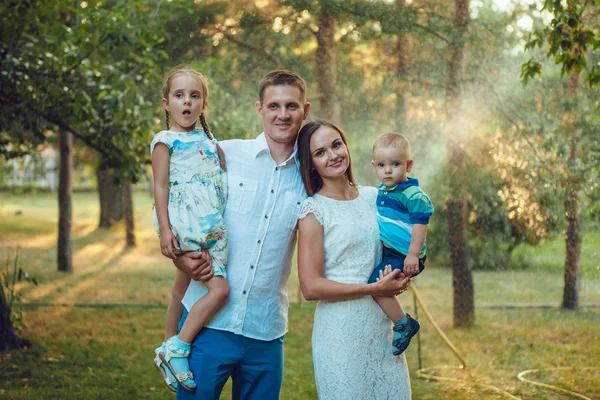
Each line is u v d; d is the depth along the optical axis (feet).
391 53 25.73
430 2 24.59
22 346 22.13
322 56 25.79
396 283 8.88
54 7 20.33
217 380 9.21
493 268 32.32
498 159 25.48
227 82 27.20
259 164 9.48
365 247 9.20
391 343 9.33
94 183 79.97
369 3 24.08
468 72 24.98
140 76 22.67
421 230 9.14
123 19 20.40
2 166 51.72
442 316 28.73
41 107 21.04
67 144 40.42
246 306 9.29
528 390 18.52
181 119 9.53
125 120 21.33
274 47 26.81
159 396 17.60
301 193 9.61
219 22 26.25
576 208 25.46
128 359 21.58
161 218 9.20
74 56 20.02
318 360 9.27
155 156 9.41
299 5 24.49
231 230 9.37
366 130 26.73
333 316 9.15
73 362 20.90
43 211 83.97
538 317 26.53
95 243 55.72
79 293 34.55
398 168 9.35
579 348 22.71
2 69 20.10
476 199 27.22
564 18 14.96
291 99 9.25
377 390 9.11
